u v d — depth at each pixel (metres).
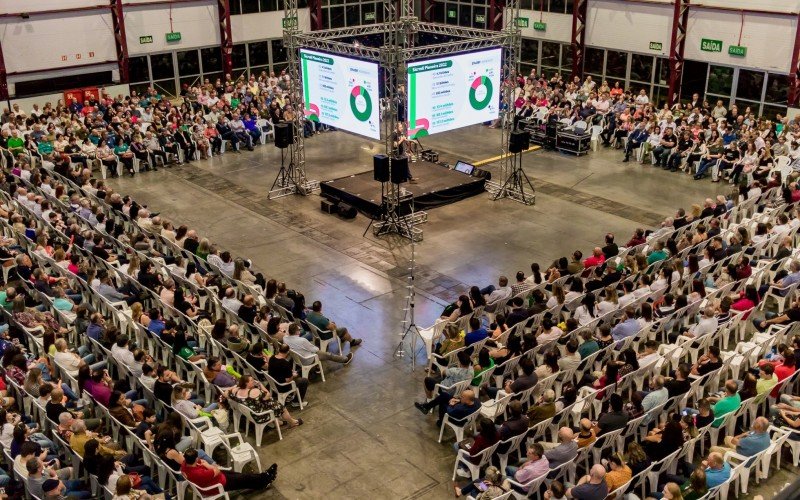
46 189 20.45
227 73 35.31
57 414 11.10
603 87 30.25
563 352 13.74
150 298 15.48
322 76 22.42
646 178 24.55
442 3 39.09
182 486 10.49
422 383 13.88
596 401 12.23
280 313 14.72
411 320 14.56
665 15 30.28
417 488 11.27
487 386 13.02
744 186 20.31
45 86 30.69
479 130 30.50
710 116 26.67
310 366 13.42
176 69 34.28
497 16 36.19
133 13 32.22
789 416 11.39
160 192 23.55
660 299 14.82
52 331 13.11
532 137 28.22
